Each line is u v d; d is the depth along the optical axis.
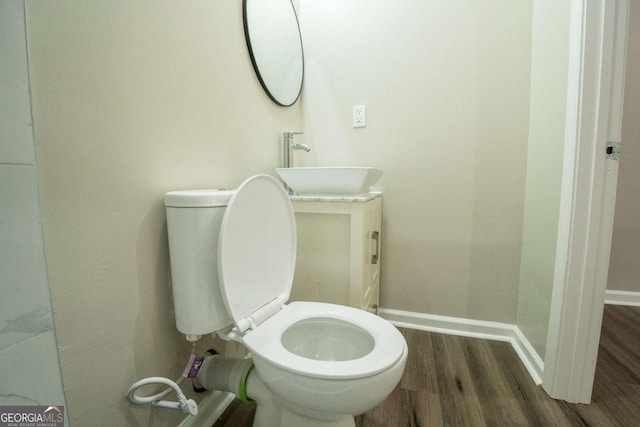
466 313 1.56
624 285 1.98
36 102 0.50
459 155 1.50
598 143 0.93
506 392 1.11
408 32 1.52
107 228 0.63
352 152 1.65
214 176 0.97
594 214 0.96
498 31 1.40
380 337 0.77
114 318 0.66
